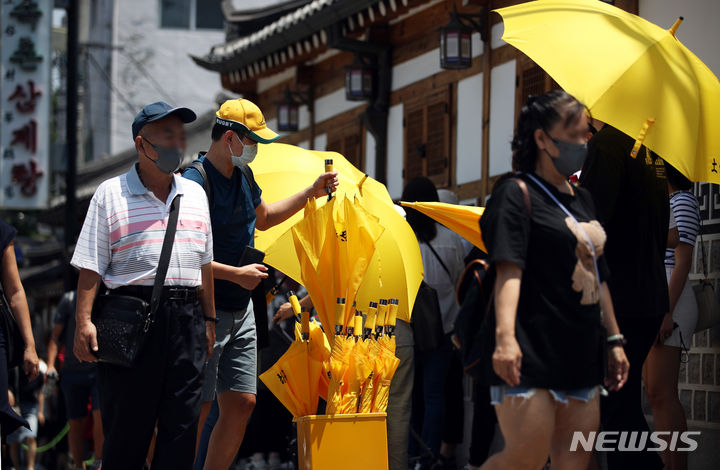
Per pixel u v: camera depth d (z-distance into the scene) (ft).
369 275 26.96
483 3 41.65
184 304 20.43
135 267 20.25
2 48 86.28
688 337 25.63
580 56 21.16
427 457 31.35
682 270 24.82
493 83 41.37
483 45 42.11
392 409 28.32
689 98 21.62
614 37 21.76
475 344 17.57
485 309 17.54
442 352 31.19
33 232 169.27
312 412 23.48
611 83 20.71
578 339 16.93
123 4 158.92
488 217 17.02
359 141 53.83
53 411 62.75
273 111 66.03
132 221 20.31
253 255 23.43
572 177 25.46
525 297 16.99
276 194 27.61
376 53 50.26
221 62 62.03
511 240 16.61
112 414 20.36
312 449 22.44
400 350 28.35
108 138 156.76
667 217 22.40
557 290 16.90
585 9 22.63
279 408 36.99
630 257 21.66
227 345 23.88
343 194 27.02
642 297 21.47
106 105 158.10
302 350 23.47
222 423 23.85
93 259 20.11
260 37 56.24
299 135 62.23
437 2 45.34
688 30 30.53
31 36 86.17
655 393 24.98
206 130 99.45
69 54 67.21
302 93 59.93
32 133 85.76
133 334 19.74
